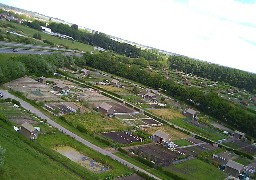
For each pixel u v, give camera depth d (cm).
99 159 12275
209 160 15512
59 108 17112
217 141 19412
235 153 18100
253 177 15200
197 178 13262
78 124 15225
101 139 14300
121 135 15912
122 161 12762
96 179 10569
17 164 9969
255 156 18550
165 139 16338
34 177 9556
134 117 19612
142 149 14875
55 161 11112
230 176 14488
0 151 9219
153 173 12519
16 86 19038
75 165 11150
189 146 17138
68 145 12912
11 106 15250
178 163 14362
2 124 12631
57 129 13988
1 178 8900
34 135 12381
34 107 16112
